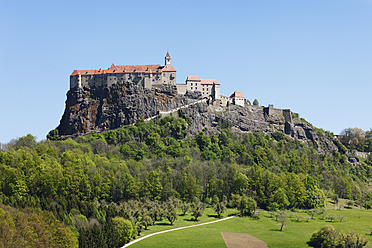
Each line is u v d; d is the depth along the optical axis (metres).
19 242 164.50
